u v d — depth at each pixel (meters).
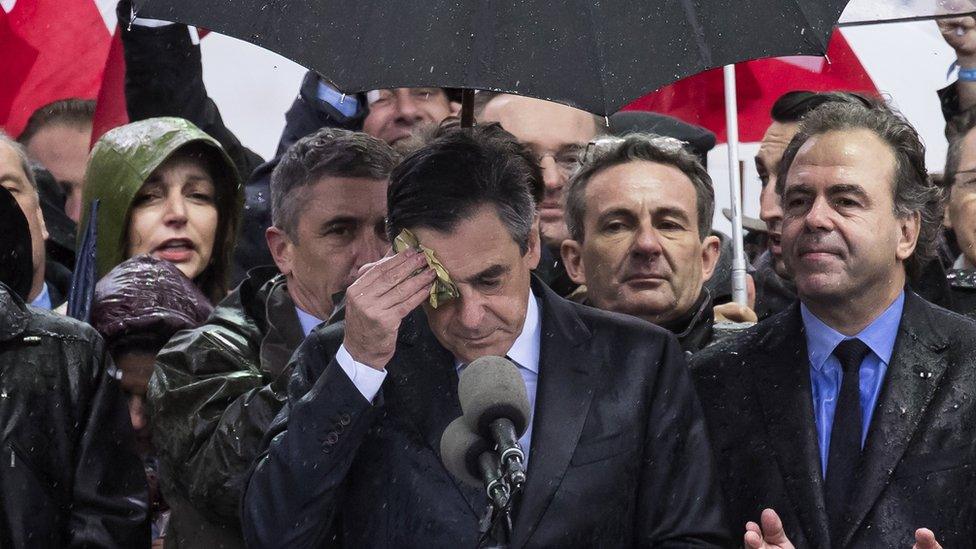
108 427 10.91
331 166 11.62
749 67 17.72
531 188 10.05
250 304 12.08
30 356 10.73
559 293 13.80
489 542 8.16
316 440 9.14
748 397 10.36
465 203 9.30
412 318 9.93
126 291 12.53
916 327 10.30
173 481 11.29
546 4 8.69
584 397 9.67
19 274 12.12
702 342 11.82
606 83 8.59
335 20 8.77
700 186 12.02
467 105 10.20
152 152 14.05
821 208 10.25
